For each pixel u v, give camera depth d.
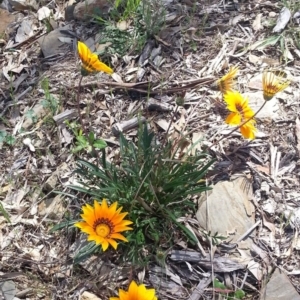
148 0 0.80
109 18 0.81
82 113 0.71
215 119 0.67
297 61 0.73
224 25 0.78
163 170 0.57
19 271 0.58
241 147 0.64
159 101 0.70
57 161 0.67
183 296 0.55
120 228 0.47
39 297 0.56
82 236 0.59
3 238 0.61
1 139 0.69
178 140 0.61
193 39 0.76
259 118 0.67
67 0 0.88
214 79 0.71
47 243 0.60
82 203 0.61
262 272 0.55
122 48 0.76
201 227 0.58
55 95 0.73
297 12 0.78
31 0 0.88
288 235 0.58
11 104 0.74
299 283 0.55
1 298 0.55
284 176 0.62
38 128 0.70
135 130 0.67
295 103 0.68
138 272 0.56
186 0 0.81
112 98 0.72
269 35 0.76
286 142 0.65
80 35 0.81
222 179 0.62
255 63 0.73
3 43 0.84
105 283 0.56
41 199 0.64
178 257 0.57
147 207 0.56
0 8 0.89
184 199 0.58
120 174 0.61
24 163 0.68
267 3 0.80
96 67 0.52
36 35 0.83
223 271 0.56
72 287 0.56
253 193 0.61
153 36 0.77
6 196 0.65
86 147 0.64
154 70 0.74
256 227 0.58
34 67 0.79
